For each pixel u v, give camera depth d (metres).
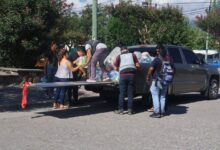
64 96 13.27
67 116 12.09
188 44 38.78
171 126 10.91
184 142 9.20
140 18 37.44
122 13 37.41
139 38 37.47
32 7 17.95
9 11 17.58
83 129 10.31
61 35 20.92
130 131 10.19
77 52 14.12
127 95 12.86
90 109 13.46
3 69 19.45
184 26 39.47
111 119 11.73
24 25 17.62
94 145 8.77
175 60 14.79
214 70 16.81
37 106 13.63
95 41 13.77
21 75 18.44
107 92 13.63
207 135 9.93
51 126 10.62
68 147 8.58
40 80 17.56
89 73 13.39
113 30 37.44
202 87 16.16
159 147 8.73
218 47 54.72
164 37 37.22
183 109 13.92
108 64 13.22
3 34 17.59
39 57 19.14
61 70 12.98
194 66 15.55
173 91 14.52
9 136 9.46
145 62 13.45
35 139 9.21
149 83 12.51
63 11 21.17
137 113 12.86
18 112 12.63
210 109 14.02
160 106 12.28
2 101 13.77
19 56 18.98
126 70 12.38
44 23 18.44
